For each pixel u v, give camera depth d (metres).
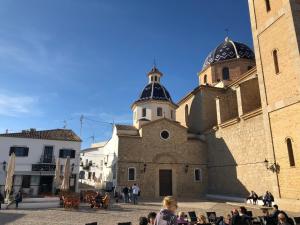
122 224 10.42
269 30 21.67
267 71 21.52
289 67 19.17
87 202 26.03
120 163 30.77
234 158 28.09
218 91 37.41
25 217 17.19
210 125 35.75
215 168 31.69
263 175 23.50
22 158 32.22
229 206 22.72
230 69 39.97
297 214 16.70
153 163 31.88
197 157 33.59
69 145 34.50
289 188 18.36
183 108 42.75
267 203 20.88
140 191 30.59
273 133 20.33
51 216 17.64
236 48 41.03
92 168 56.47
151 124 32.97
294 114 18.42
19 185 31.64
